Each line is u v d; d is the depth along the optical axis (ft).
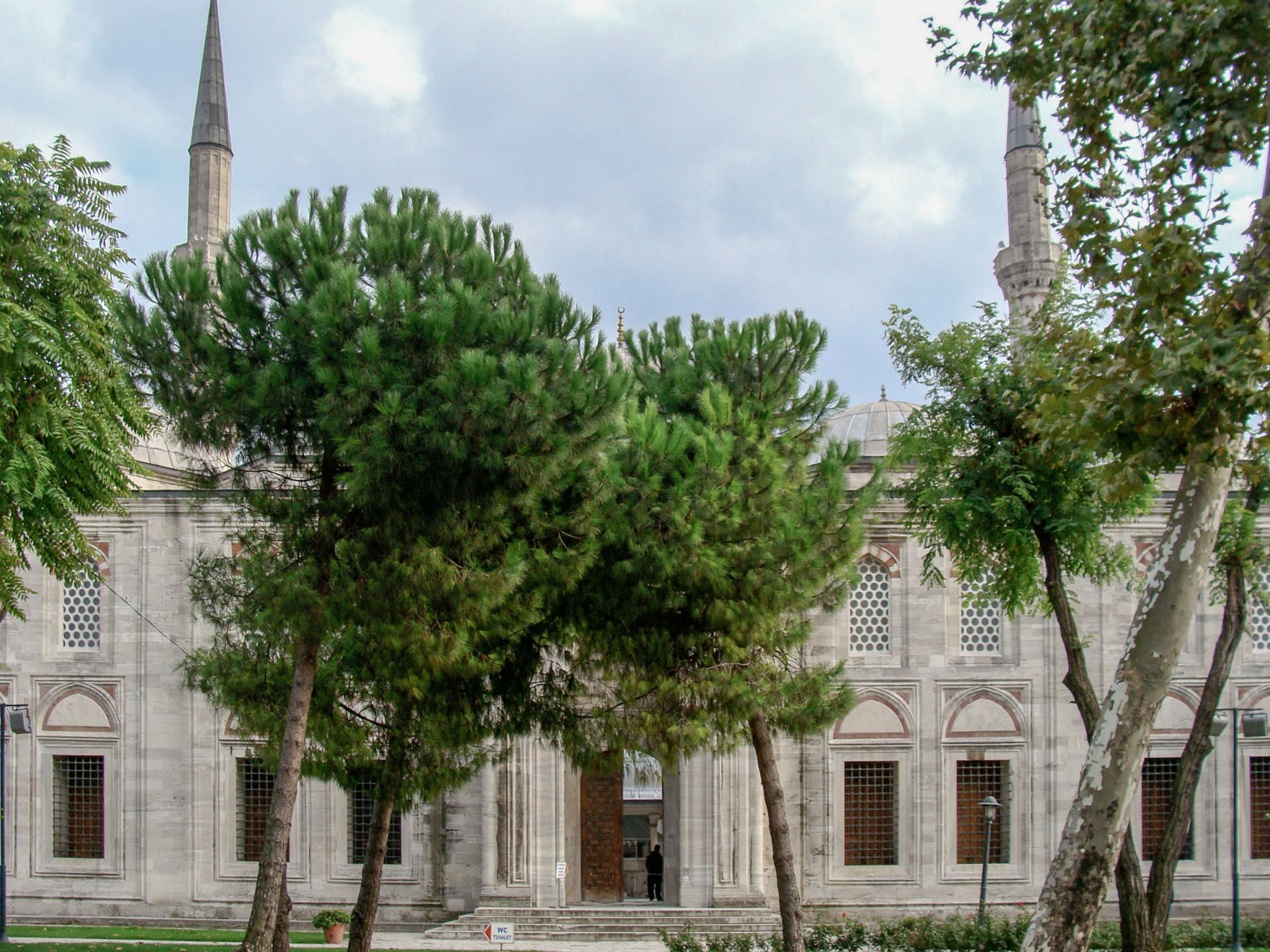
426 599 51.37
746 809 98.17
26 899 102.22
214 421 53.26
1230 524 63.36
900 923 85.81
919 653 103.71
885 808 103.14
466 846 101.55
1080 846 37.93
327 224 53.93
